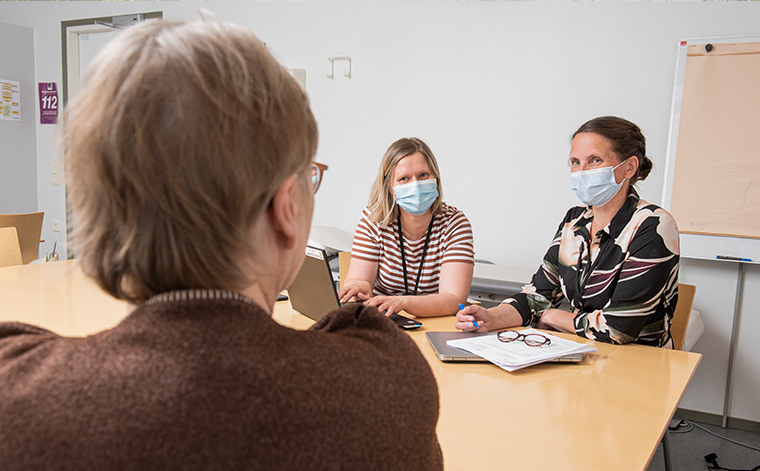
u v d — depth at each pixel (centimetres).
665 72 272
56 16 445
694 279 271
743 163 254
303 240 45
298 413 33
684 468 227
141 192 34
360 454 35
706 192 262
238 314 36
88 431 30
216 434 31
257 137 36
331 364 37
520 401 106
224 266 36
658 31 271
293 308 176
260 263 40
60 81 455
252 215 37
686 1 264
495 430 94
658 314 156
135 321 35
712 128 259
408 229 201
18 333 43
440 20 322
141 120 33
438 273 201
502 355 128
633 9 276
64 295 175
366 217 206
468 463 83
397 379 40
